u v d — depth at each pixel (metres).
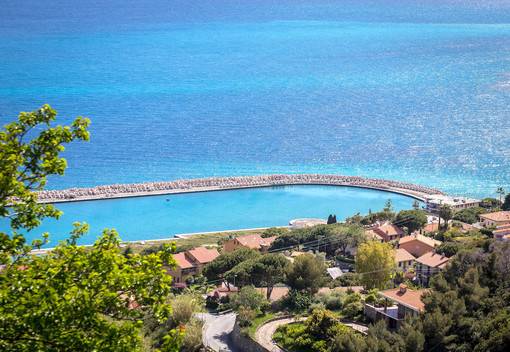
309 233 152.12
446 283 71.88
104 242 24.47
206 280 117.88
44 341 20.89
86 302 21.86
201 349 77.50
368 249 99.75
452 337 59.84
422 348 58.25
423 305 70.56
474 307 65.75
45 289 21.47
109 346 21.66
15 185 23.11
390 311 76.56
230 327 88.00
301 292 95.94
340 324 74.12
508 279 69.75
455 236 136.75
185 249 147.38
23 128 24.25
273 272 100.31
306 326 75.94
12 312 20.77
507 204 179.38
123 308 22.77
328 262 137.12
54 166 24.11
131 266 24.16
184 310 84.12
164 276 23.62
